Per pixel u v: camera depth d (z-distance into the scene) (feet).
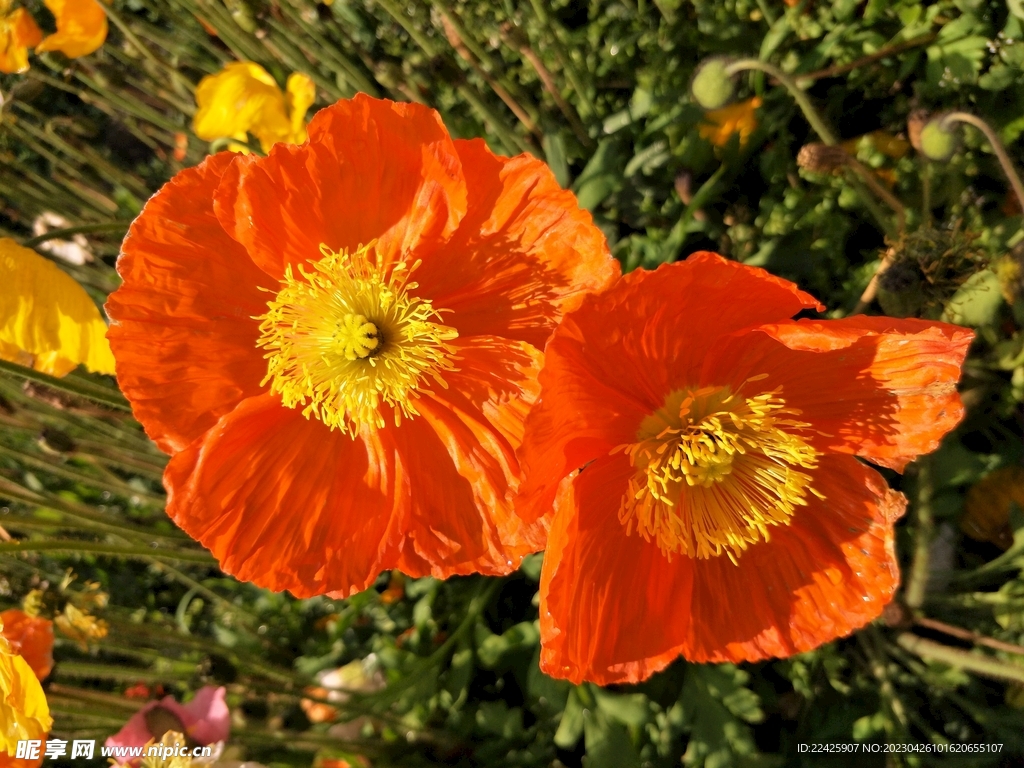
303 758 0.75
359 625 0.82
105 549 0.64
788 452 0.50
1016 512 0.63
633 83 0.79
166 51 1.00
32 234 1.11
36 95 0.88
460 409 0.54
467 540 0.54
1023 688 0.66
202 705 0.67
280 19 0.77
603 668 0.50
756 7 0.73
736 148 0.71
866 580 0.51
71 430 0.86
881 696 0.67
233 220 0.51
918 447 0.48
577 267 0.51
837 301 0.71
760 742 0.72
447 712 0.76
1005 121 0.66
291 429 0.55
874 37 0.70
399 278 0.53
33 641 0.65
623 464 0.51
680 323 0.48
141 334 0.53
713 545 0.52
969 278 0.57
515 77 0.82
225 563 0.53
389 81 0.77
